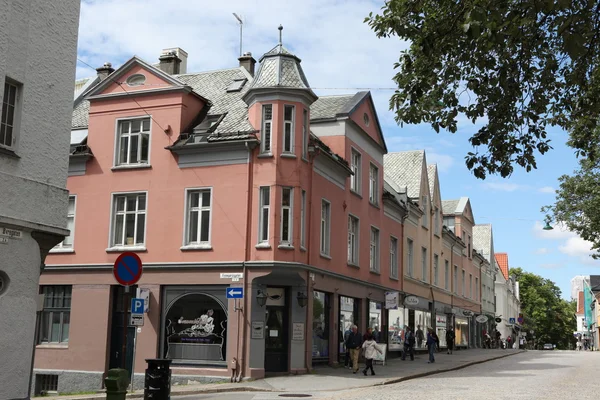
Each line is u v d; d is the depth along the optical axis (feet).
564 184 103.09
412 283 129.49
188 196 81.15
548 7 29.91
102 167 85.97
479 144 42.22
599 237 101.76
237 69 98.27
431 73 39.70
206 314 77.56
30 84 40.81
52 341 85.51
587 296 442.09
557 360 124.77
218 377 74.54
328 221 88.79
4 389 37.37
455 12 37.04
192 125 84.94
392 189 125.39
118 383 35.01
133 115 85.40
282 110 78.43
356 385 67.00
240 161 78.69
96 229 84.79
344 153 94.94
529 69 39.78
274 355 77.66
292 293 78.64
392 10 38.70
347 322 95.81
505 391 60.08
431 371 85.92
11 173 38.99
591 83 40.68
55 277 85.71
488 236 242.17
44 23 42.14
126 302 46.85
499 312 263.90
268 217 76.74
